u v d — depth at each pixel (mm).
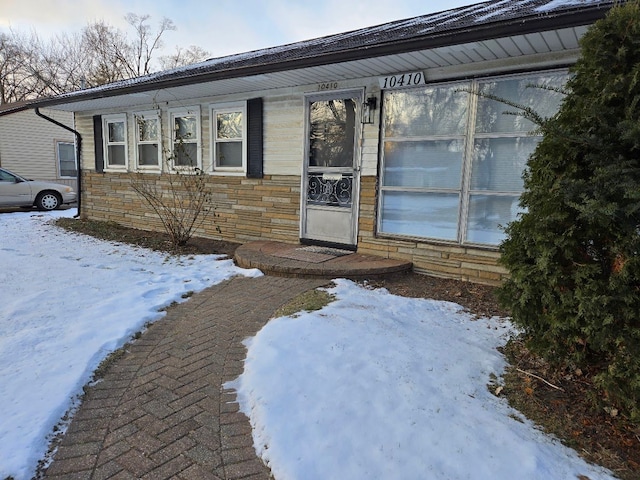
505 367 2939
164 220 8711
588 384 2631
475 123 5039
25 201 13227
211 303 4402
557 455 2068
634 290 2156
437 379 2721
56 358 3105
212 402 2557
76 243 7793
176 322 3896
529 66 4598
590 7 3326
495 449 2074
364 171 5984
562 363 2664
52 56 29156
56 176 18016
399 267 5422
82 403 2586
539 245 2506
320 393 2520
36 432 2250
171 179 8539
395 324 3605
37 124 17281
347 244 6355
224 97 7457
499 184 4996
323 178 6500
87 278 5320
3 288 4855
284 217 7023
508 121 4844
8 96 27469
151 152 9016
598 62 2285
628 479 1930
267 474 1958
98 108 9641
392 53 4520
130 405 2543
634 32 2174
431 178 5477
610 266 2287
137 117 9031
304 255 5973
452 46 4238
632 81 2119
